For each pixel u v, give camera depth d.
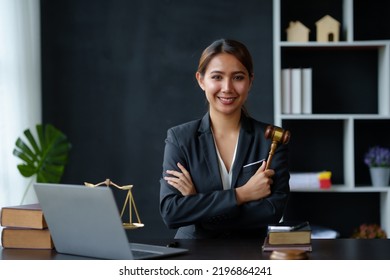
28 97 5.04
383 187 4.95
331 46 5.02
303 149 5.30
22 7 4.98
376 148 5.11
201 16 5.37
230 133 3.00
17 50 4.91
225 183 2.96
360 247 2.47
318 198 5.31
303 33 5.05
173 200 2.86
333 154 5.30
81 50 5.41
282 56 5.27
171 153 3.00
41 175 4.94
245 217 2.83
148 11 5.39
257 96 5.34
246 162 2.96
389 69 4.95
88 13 5.41
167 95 5.40
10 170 4.90
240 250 2.40
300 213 5.32
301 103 5.02
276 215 2.85
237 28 5.34
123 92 5.42
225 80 2.88
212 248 2.45
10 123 4.88
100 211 2.17
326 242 2.60
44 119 5.41
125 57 5.41
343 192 5.30
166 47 5.39
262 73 5.34
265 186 2.82
